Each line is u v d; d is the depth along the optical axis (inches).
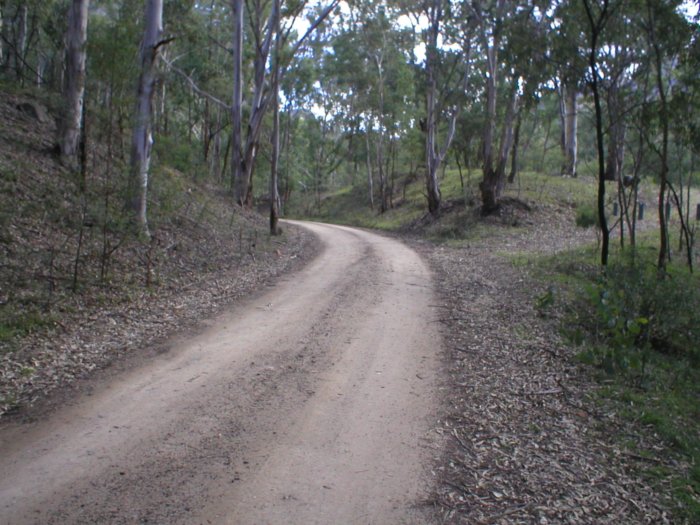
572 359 323.3
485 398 258.5
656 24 540.1
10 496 169.5
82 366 290.5
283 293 498.0
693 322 370.6
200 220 800.9
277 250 798.5
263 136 1679.4
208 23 1461.6
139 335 350.9
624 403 264.1
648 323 363.6
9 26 1139.3
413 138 1451.8
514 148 1337.4
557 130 1742.1
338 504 169.2
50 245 466.0
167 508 164.4
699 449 223.1
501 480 187.0
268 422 226.8
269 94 1148.5
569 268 639.1
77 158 639.8
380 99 1606.8
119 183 486.9
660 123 573.0
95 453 198.1
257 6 1138.0
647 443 224.1
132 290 450.6
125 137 754.2
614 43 573.9
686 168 757.9
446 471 191.2
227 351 322.7
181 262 582.6
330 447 206.1
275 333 362.9
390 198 1697.8
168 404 243.8
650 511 173.9
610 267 464.1
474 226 1091.9
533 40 573.0
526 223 1080.2
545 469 196.1
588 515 169.6
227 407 241.4
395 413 238.5
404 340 350.9
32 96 720.3
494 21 797.2
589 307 436.1
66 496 169.9
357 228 1491.1
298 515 162.7
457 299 482.6
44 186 555.5
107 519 158.2
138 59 561.0
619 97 611.8
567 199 1197.1
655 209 1172.5
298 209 2253.9
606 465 202.2
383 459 198.1
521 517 166.4
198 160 1365.7
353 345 338.0
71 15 621.9
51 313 360.8
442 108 1254.9
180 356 311.9
